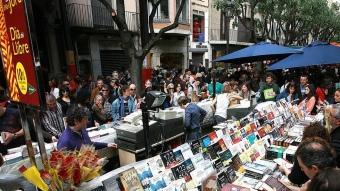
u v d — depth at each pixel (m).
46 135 3.94
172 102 7.02
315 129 2.76
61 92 6.37
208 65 21.92
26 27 1.45
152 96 3.70
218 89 8.33
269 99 6.43
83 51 13.45
